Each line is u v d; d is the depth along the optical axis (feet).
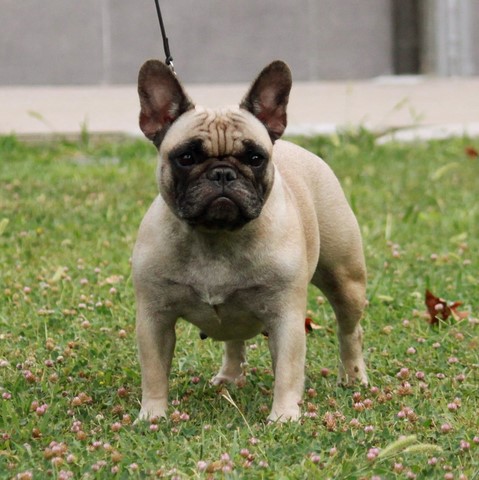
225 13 118.83
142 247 27.99
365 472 23.91
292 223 28.12
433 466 24.29
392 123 83.46
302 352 28.14
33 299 39.40
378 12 120.78
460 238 48.08
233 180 26.55
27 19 114.62
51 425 27.14
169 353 28.81
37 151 72.90
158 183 27.99
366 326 37.06
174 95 28.19
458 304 36.86
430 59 118.83
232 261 27.48
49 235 49.26
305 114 88.07
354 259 31.58
